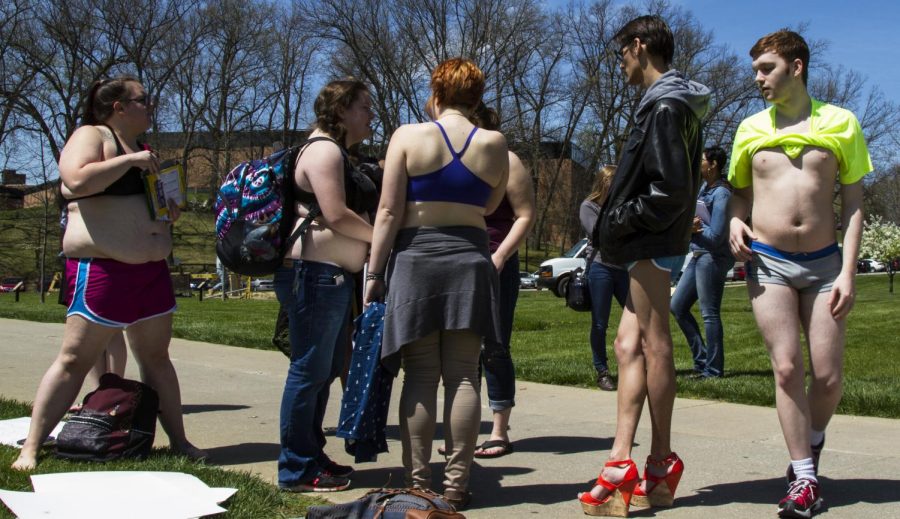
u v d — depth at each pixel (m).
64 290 4.38
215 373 7.68
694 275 7.12
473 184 3.42
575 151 59.50
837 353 3.41
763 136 3.47
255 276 3.83
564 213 59.03
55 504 3.28
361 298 4.25
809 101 3.47
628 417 3.46
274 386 6.92
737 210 3.66
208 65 49.88
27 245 44.41
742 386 6.30
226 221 3.78
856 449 4.49
